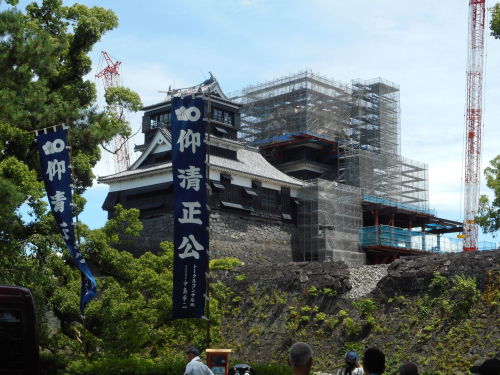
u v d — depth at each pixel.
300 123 90.31
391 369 42.81
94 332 35.59
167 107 74.44
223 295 51.22
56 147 26.31
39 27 38.88
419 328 45.12
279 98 94.06
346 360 13.02
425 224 96.88
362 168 88.62
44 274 31.78
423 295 47.62
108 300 34.50
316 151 94.31
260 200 73.12
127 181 70.62
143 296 38.62
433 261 49.44
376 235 81.94
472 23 97.44
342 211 81.12
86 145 33.72
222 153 72.56
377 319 47.91
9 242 30.88
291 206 77.31
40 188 32.47
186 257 22.41
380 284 50.28
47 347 35.47
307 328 50.62
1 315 19.56
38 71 28.83
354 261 80.69
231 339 53.12
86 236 36.09
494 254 47.12
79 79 40.78
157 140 69.88
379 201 86.75
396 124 101.06
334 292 52.09
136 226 38.66
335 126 95.06
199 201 22.47
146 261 40.00
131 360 28.02
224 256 67.31
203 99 22.75
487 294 44.56
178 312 22.36
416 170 97.19
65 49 38.22
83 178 41.16
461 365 40.25
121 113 47.78
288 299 54.19
